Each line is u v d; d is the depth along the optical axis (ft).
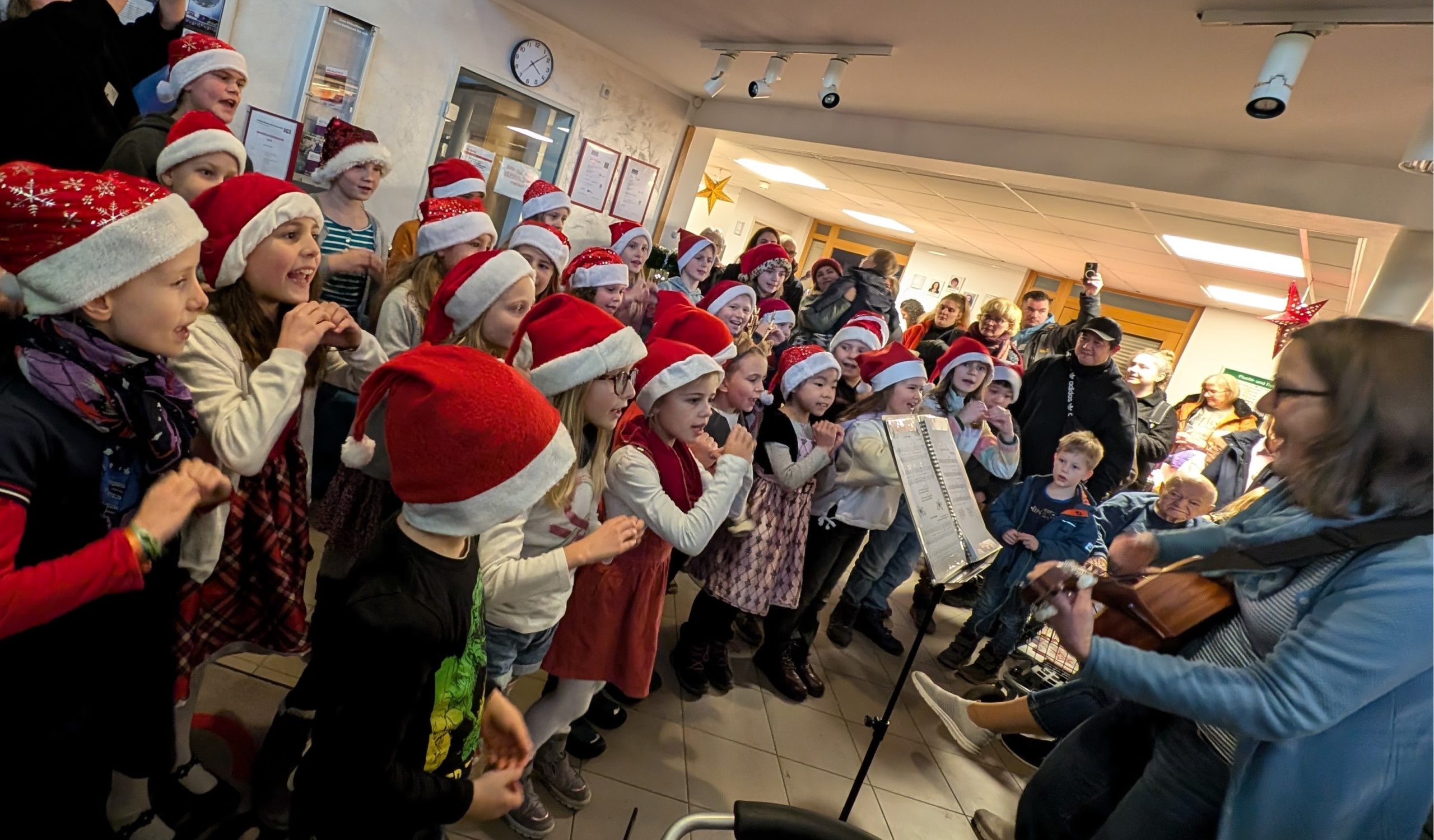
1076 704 6.39
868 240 35.63
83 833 3.40
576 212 15.60
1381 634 3.26
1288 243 13.48
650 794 6.32
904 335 15.03
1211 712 3.57
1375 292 9.31
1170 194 10.85
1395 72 6.73
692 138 17.11
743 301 9.87
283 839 4.42
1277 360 3.97
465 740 3.38
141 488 3.19
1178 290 24.39
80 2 6.38
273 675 6.14
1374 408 3.45
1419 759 3.47
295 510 4.54
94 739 3.33
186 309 3.22
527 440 3.08
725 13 10.49
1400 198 8.95
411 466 3.01
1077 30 7.63
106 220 2.88
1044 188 13.44
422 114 12.53
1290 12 6.29
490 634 4.42
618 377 4.86
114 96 7.77
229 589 4.22
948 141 13.02
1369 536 3.47
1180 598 4.19
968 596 12.98
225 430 3.82
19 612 2.59
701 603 7.83
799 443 7.63
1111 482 11.16
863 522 8.50
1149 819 4.42
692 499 5.82
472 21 12.62
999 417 10.52
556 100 14.26
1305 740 3.61
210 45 6.99
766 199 34.58
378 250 8.64
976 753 8.61
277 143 10.96
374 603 2.84
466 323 5.71
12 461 2.68
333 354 5.62
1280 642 3.58
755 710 8.05
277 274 4.21
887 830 6.97
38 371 2.79
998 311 13.15
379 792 2.74
